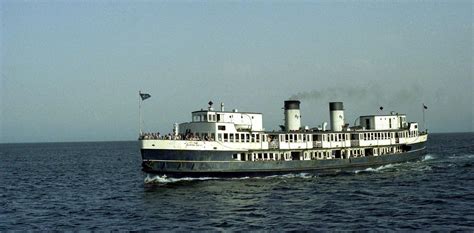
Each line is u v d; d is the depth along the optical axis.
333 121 89.38
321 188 65.62
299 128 83.38
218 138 70.38
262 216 47.97
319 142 81.88
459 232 39.75
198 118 73.44
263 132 75.38
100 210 55.12
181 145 67.44
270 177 75.06
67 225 47.22
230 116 74.25
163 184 67.31
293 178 75.62
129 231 43.34
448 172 82.19
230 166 71.12
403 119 100.00
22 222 49.38
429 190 61.97
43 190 77.94
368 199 56.41
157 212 51.38
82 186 82.75
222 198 58.25
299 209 51.19
